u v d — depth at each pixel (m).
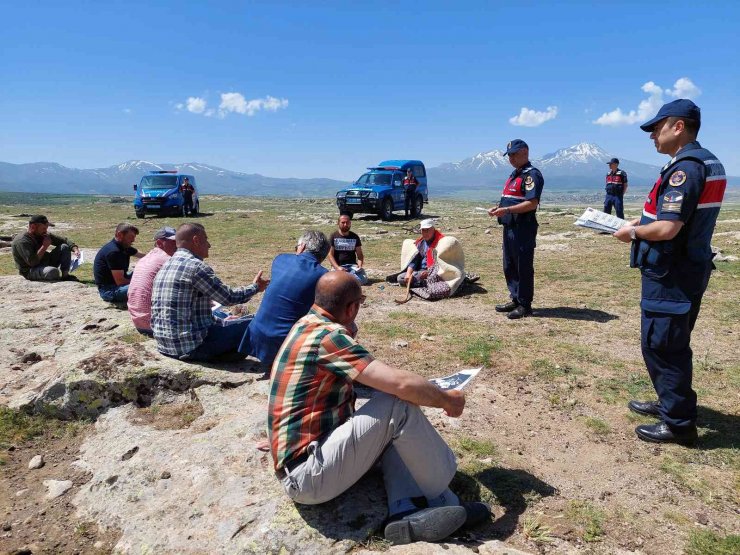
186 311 4.68
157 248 5.69
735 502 3.16
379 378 2.62
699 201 3.49
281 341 4.27
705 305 7.46
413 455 2.77
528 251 6.96
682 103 3.59
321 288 2.81
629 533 2.88
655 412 4.27
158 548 2.80
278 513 2.87
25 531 3.09
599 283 9.17
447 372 5.24
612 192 17.09
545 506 3.11
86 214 28.08
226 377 4.56
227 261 12.38
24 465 3.79
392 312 7.50
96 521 3.14
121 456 3.65
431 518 2.62
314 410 2.74
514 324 6.82
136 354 4.74
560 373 5.14
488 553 2.60
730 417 4.22
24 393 4.50
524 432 4.06
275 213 26.80
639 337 6.20
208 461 3.43
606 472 3.52
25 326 6.26
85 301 7.51
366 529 2.74
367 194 22.06
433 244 8.73
